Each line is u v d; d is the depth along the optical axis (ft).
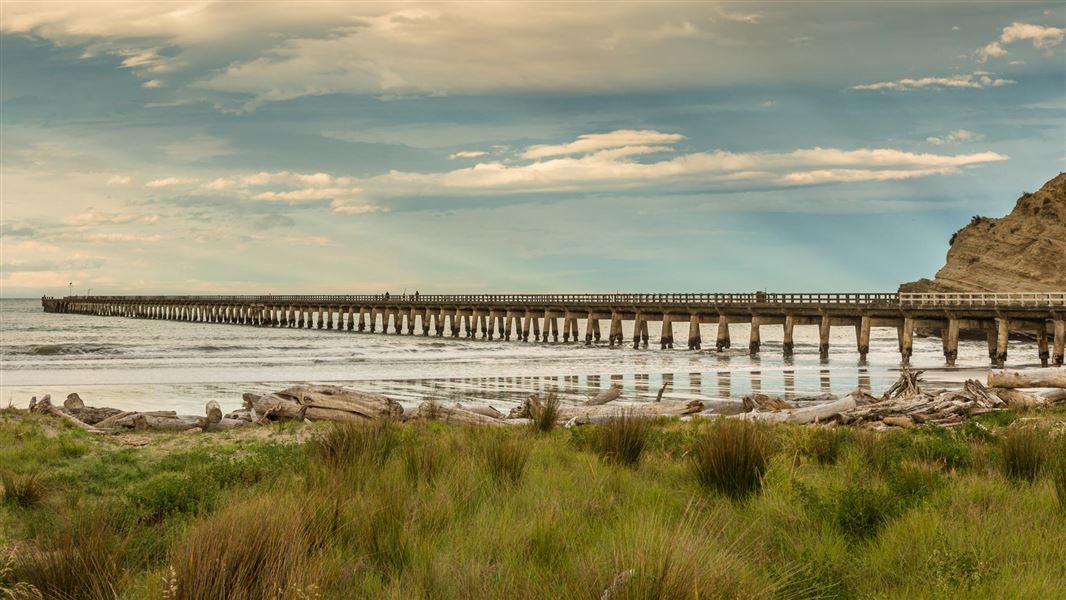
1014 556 24.12
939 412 68.23
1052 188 292.20
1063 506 29.94
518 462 34.50
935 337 308.19
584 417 67.41
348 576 21.56
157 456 51.47
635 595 18.48
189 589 19.20
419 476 32.76
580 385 129.90
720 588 19.30
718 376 145.79
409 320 324.19
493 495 30.04
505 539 24.23
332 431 39.86
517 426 59.77
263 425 65.41
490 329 284.61
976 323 179.42
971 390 75.56
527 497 29.66
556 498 28.66
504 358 192.75
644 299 236.63
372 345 242.17
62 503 32.55
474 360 185.98
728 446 33.04
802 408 69.77
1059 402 76.13
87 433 61.87
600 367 167.53
